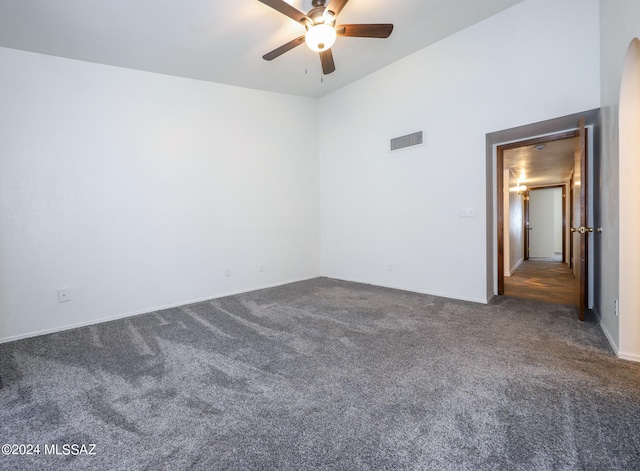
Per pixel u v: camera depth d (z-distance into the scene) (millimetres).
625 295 1983
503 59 2986
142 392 1810
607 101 2291
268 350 2318
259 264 4422
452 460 1228
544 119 2787
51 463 1288
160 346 2484
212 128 3959
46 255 2963
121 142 3344
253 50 3238
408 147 3816
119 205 3338
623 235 1987
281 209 4645
